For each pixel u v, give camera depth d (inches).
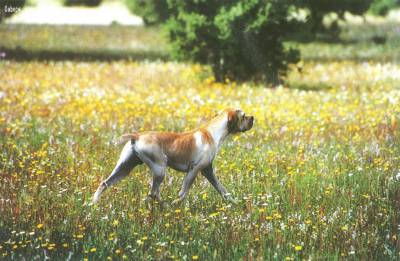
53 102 815.7
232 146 599.8
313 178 501.7
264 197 446.0
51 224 406.3
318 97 898.1
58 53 1439.5
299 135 654.5
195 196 457.4
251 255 360.8
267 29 1024.2
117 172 442.3
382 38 1780.3
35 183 476.4
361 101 877.8
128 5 2132.1
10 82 974.4
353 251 368.2
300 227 402.6
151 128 674.8
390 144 619.5
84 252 364.5
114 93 893.8
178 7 1064.8
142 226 406.3
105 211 428.8
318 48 1676.9
